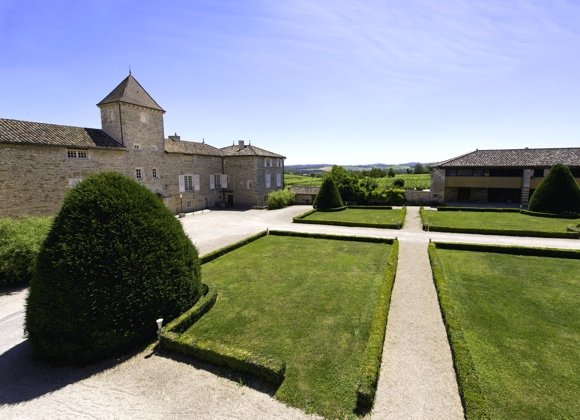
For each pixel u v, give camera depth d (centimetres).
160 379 681
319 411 583
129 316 778
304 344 798
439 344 799
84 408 607
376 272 1338
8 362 761
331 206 3316
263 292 1138
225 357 705
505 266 1393
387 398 613
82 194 805
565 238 1927
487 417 527
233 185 3962
